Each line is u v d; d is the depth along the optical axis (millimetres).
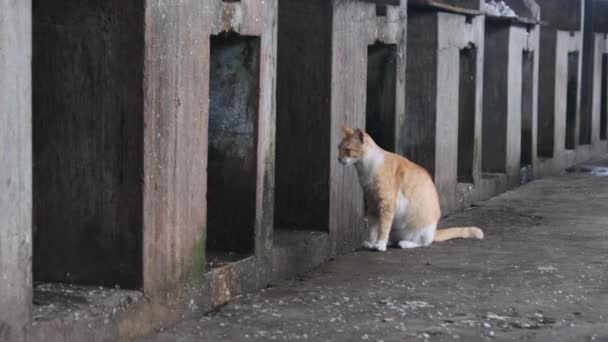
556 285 8906
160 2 6898
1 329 5668
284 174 10180
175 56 7141
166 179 7105
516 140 17156
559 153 20266
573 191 16516
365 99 10953
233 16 7969
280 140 10180
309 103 10086
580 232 12062
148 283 6961
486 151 16703
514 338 7082
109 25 6812
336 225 10234
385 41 11477
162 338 6852
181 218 7324
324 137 10070
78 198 6965
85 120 6902
